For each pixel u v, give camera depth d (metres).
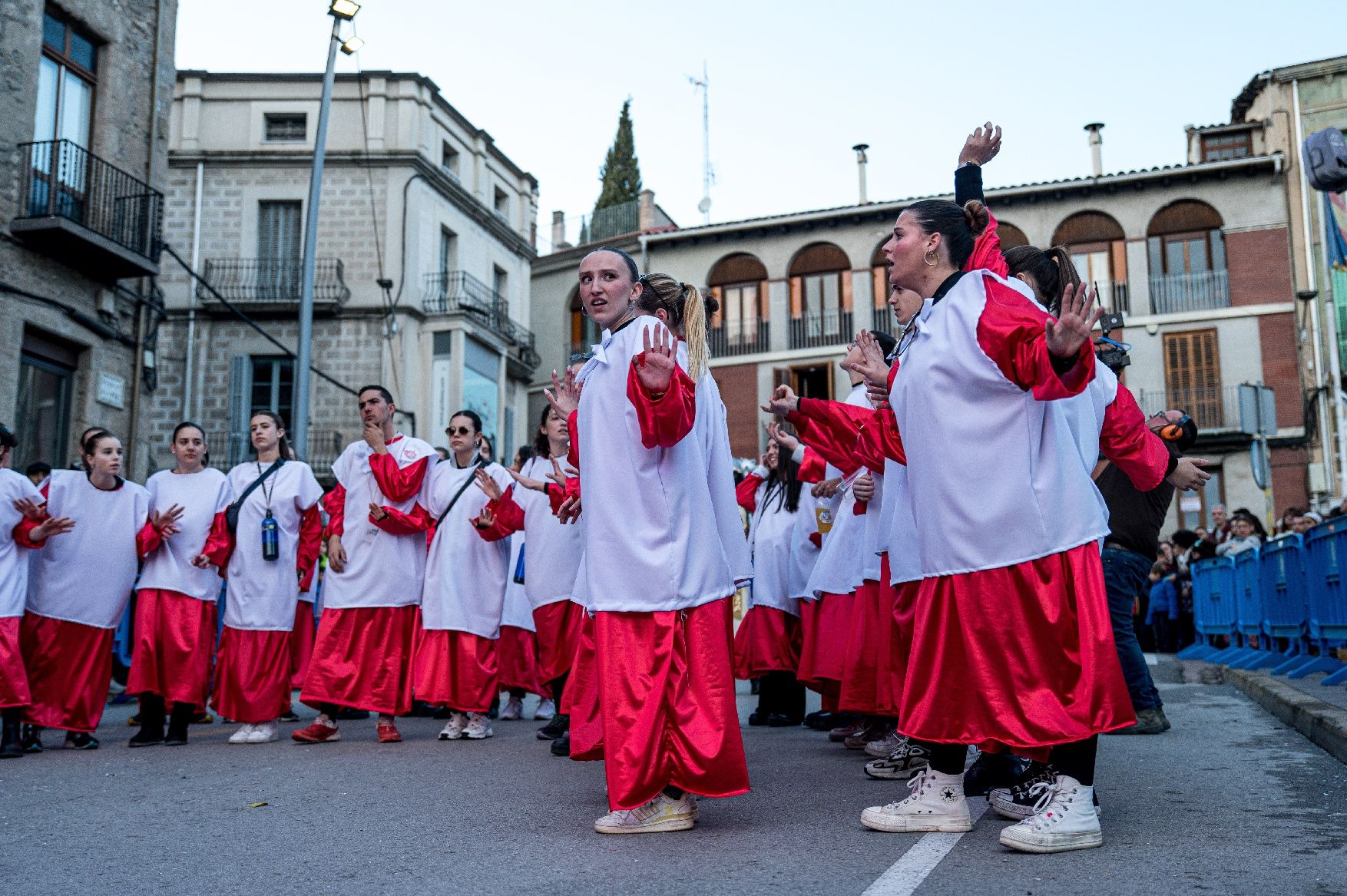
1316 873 2.97
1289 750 5.52
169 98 16.50
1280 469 27.38
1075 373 3.21
